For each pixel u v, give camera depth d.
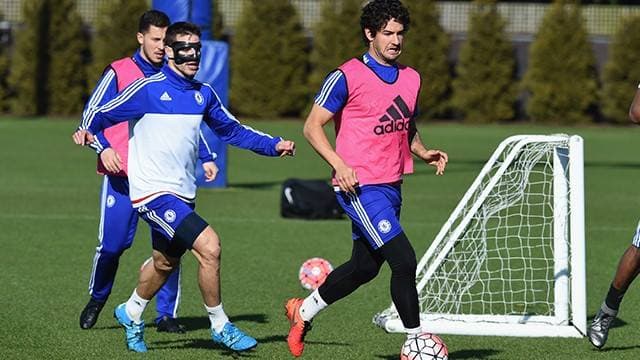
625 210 53.19
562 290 27.47
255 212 50.25
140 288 24.09
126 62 25.83
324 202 48.12
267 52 109.38
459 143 90.38
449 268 31.30
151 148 23.02
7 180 61.66
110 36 107.06
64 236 42.34
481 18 108.81
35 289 32.19
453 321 27.61
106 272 26.67
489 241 41.94
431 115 110.81
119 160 23.44
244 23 109.75
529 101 109.44
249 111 110.06
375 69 22.47
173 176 23.08
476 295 31.48
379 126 22.42
